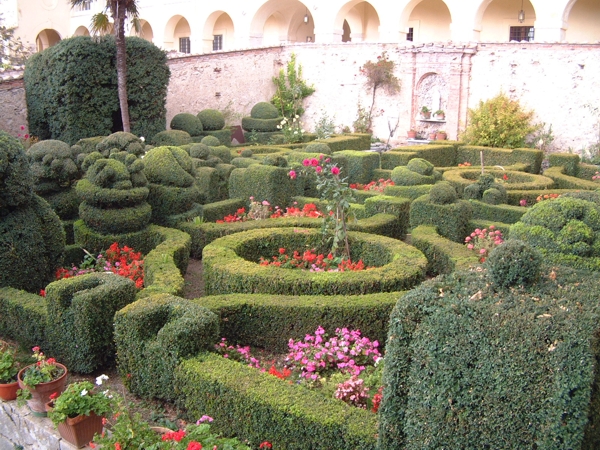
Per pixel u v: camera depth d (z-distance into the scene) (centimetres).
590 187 1359
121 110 1527
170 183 999
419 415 354
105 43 1554
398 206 1013
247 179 1177
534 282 385
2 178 656
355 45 2430
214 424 457
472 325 340
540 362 315
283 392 434
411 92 2319
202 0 2891
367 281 650
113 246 828
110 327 562
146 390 512
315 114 2588
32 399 483
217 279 698
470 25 2191
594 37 2219
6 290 650
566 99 1997
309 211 1030
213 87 2309
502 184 1216
